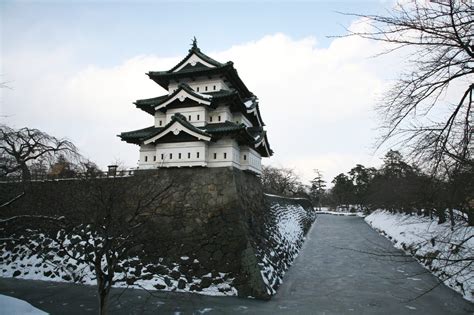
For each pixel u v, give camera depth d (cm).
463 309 1205
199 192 1570
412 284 1543
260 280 1291
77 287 1409
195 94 1661
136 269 1412
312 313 1138
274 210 2525
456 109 597
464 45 509
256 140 1814
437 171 646
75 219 1035
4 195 1576
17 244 1698
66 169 2150
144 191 1381
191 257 1411
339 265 1952
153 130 1777
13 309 923
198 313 1105
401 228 2834
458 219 895
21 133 1994
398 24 511
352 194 6956
